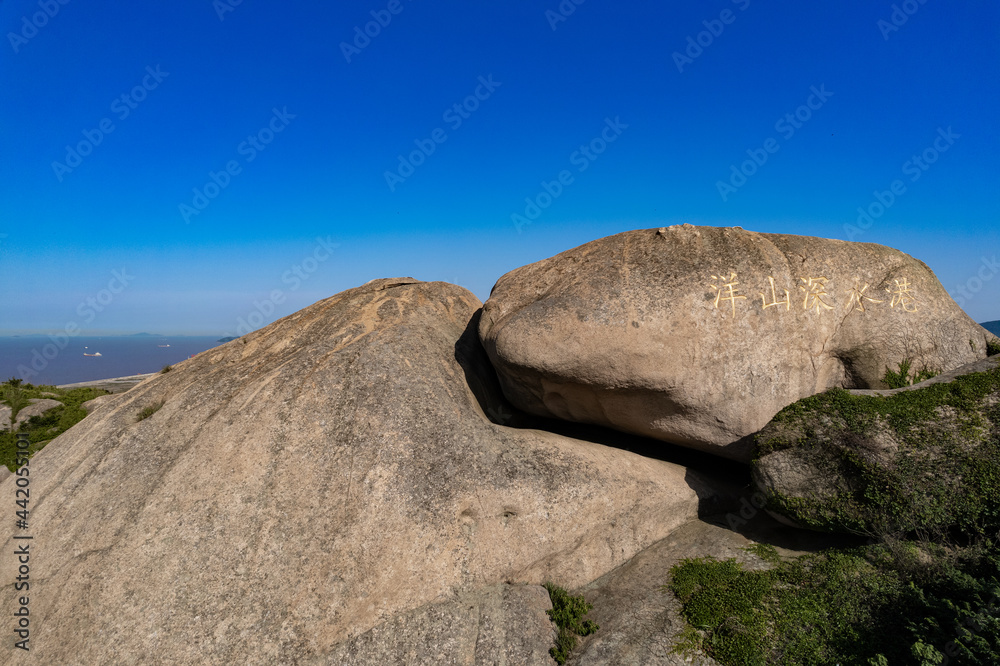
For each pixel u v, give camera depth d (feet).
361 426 22.81
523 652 19.11
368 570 19.98
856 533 21.54
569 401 26.78
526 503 22.03
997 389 21.56
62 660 18.49
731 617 19.26
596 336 24.31
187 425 24.17
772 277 25.45
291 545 20.18
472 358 30.45
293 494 21.22
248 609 19.17
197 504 21.09
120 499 21.88
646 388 24.66
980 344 26.40
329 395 23.82
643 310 24.50
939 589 18.48
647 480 24.57
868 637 17.83
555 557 22.22
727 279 25.23
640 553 23.62
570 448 24.52
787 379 25.03
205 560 19.90
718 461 28.91
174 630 18.78
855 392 23.61
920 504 20.13
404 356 25.71
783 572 21.30
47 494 22.98
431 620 19.70
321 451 22.17
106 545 20.61
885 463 20.68
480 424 24.22
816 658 17.56
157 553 20.08
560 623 20.27
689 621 19.40
